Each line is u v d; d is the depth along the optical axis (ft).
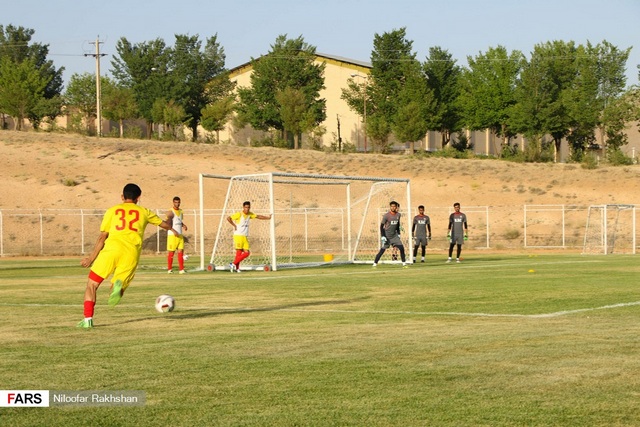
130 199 36.22
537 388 21.89
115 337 32.09
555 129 236.43
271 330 33.86
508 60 242.58
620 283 59.36
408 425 18.40
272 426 18.40
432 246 162.50
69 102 294.05
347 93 261.24
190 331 33.76
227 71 295.07
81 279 71.72
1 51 341.41
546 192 200.34
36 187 194.39
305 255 142.72
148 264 105.91
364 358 26.61
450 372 24.11
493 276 68.85
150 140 243.81
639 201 193.26
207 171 214.28
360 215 187.11
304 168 222.07
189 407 20.13
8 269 92.22
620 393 21.22
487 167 220.23
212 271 86.02
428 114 240.73
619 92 241.76
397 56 256.52
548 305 43.80
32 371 24.71
